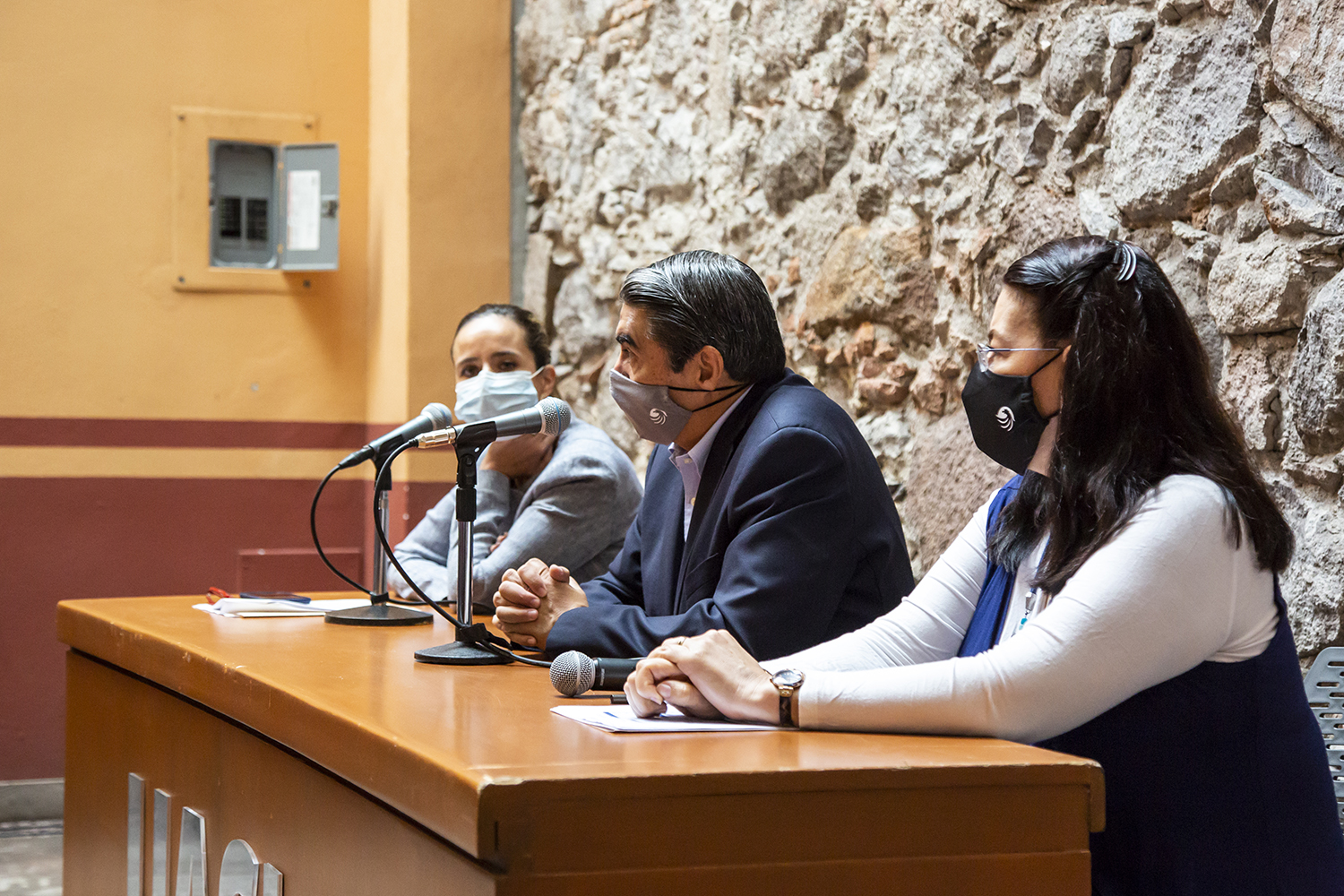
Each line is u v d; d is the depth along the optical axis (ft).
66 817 8.94
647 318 7.08
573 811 3.83
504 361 10.16
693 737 4.62
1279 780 4.79
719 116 12.73
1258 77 7.07
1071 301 5.18
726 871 3.95
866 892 4.08
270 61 16.22
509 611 7.13
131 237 15.64
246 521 16.07
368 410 16.58
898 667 5.18
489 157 16.06
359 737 4.68
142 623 7.91
